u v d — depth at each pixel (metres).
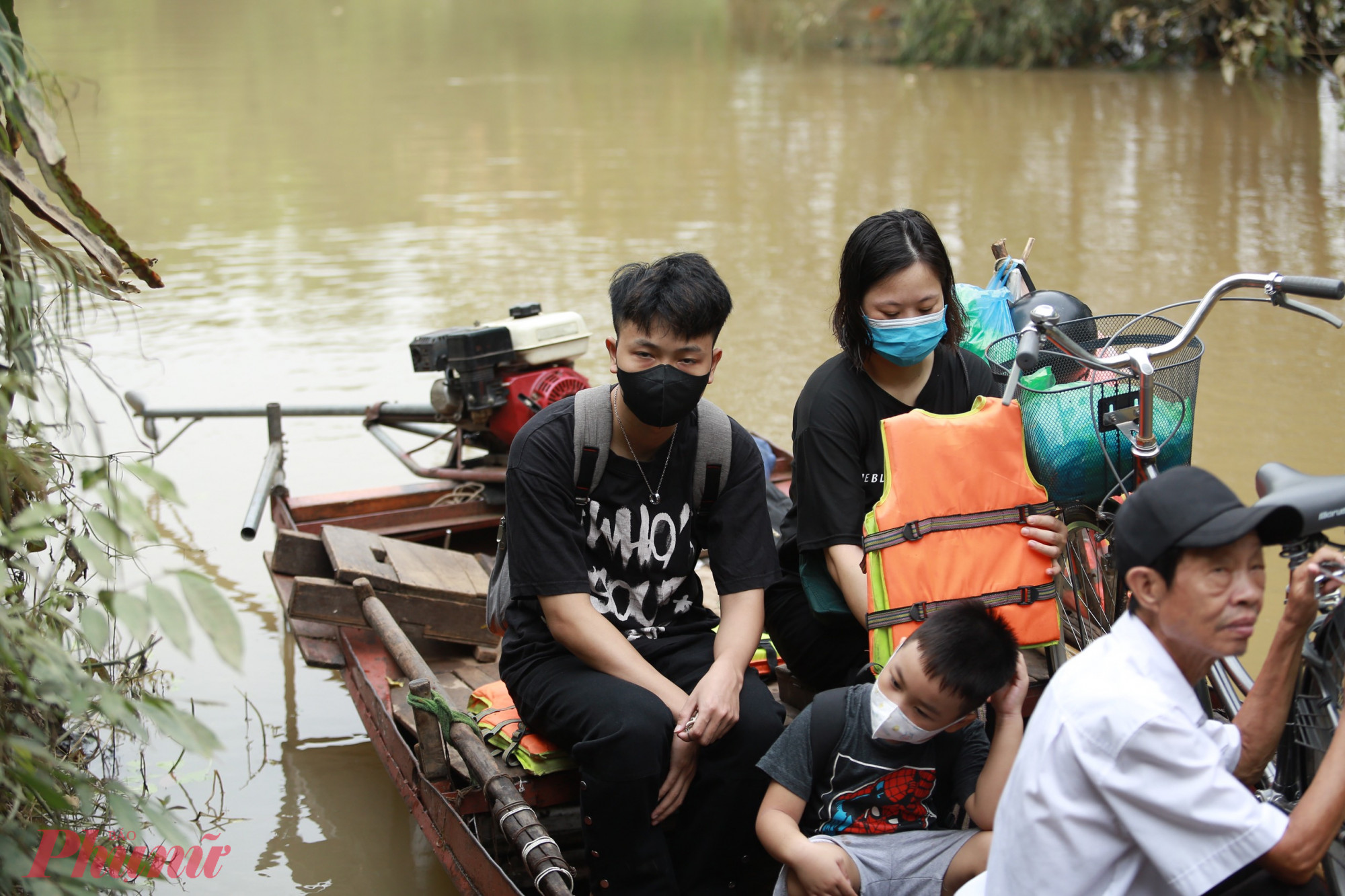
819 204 11.88
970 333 4.01
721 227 11.10
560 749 3.22
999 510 3.05
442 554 4.82
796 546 3.55
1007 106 17.16
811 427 3.37
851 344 3.35
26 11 30.58
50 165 2.69
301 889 3.75
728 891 3.16
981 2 21.12
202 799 4.18
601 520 3.22
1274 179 12.34
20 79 2.61
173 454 6.88
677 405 2.98
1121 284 8.92
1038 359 3.47
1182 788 2.00
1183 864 2.02
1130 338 3.73
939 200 11.81
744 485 3.29
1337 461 6.08
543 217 11.64
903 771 2.79
